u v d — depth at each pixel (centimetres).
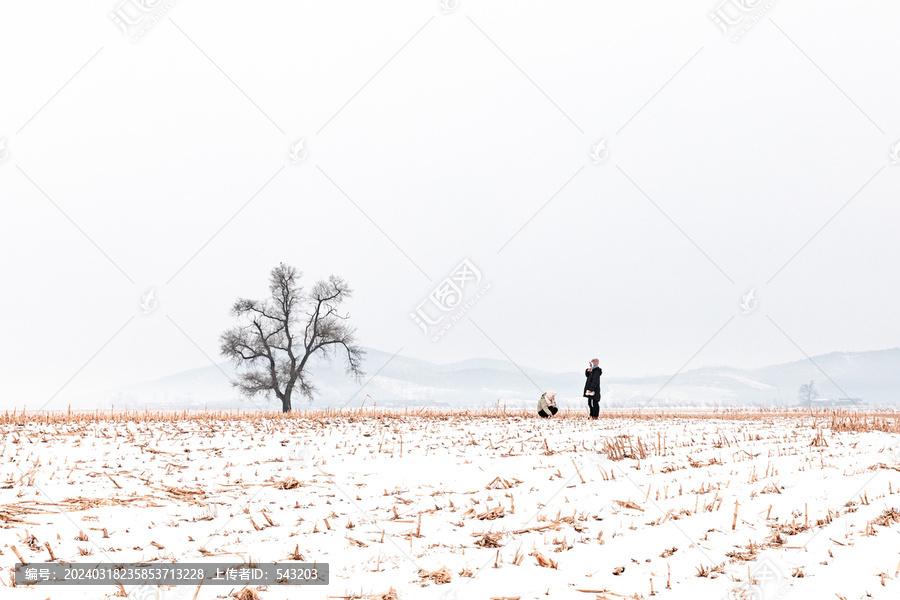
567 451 1479
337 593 618
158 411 2364
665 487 1073
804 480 1116
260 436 1702
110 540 780
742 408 3853
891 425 1981
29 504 933
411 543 786
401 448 1510
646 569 689
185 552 746
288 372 4859
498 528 872
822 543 757
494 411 2611
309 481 1193
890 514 858
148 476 1188
